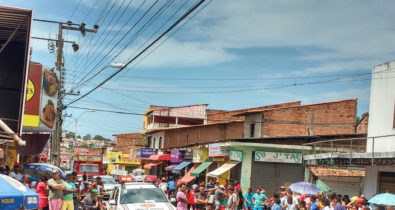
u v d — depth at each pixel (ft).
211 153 110.63
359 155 55.83
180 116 191.83
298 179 98.37
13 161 87.30
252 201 72.79
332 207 51.21
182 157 136.36
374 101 62.75
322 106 124.36
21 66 36.55
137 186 53.78
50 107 75.46
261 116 121.60
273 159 97.19
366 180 63.82
